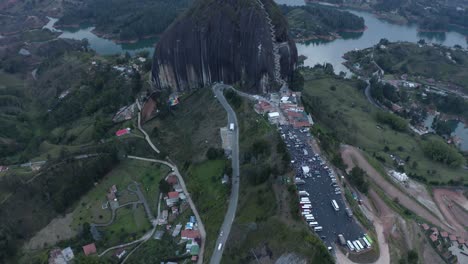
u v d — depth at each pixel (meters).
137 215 162.50
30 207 168.88
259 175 148.00
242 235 132.00
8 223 161.75
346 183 153.00
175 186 173.00
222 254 131.38
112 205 168.88
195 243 142.00
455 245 151.00
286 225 126.12
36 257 149.88
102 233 155.62
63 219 165.12
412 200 170.12
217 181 164.88
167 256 139.00
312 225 127.44
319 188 144.12
